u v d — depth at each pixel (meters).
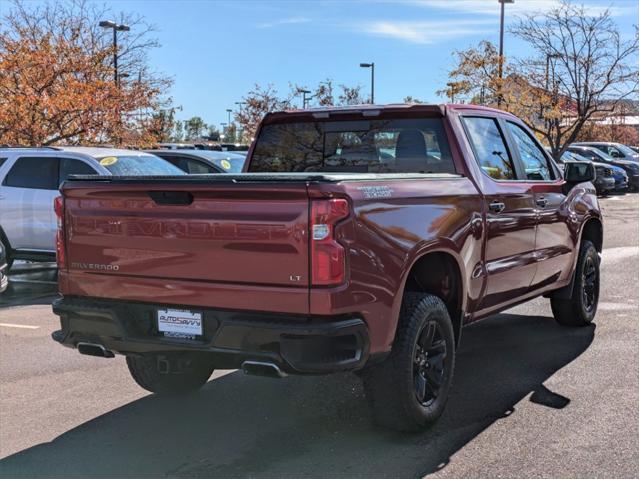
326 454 4.13
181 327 3.98
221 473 3.91
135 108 18.61
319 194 3.55
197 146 23.23
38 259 10.09
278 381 5.58
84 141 17.05
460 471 3.85
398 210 4.02
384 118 5.30
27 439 4.43
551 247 6.12
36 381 5.59
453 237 4.49
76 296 4.37
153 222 3.99
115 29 19.80
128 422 4.71
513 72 22.08
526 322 7.35
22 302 8.72
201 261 3.86
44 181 9.90
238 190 3.70
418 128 5.18
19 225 9.89
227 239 3.77
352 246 3.66
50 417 4.81
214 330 3.88
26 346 6.62
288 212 3.62
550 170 6.48
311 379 5.62
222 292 3.80
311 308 3.60
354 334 3.71
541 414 4.67
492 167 5.41
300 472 3.90
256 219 3.69
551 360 5.93
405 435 4.37
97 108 16.78
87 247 4.27
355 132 5.43
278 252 3.65
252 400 5.13
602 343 6.45
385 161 5.31
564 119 23.23
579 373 5.55
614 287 9.10
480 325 7.27
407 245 4.02
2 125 16.06
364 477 3.82
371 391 4.20
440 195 4.46
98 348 4.27
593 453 4.04
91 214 4.22
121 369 5.91
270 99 29.88
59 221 4.38
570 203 6.48
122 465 4.04
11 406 5.02
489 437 4.31
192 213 3.87
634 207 21.41
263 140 5.83
